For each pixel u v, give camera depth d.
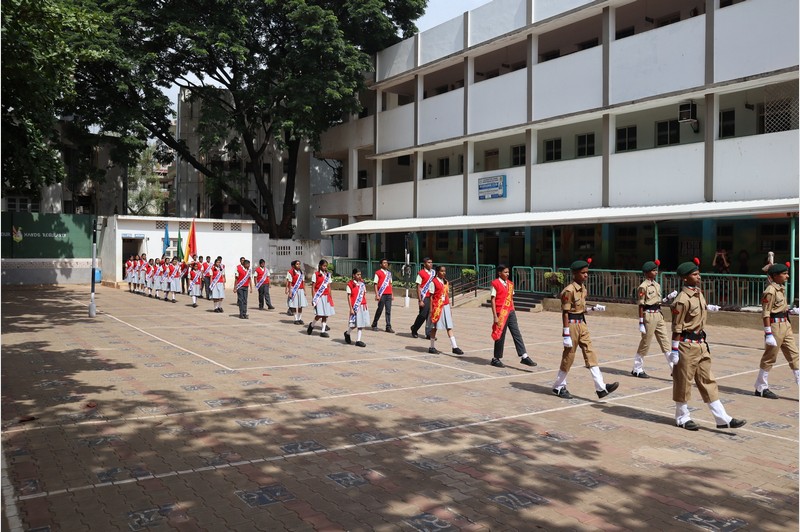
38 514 4.87
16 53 11.56
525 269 23.52
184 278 30.20
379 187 32.25
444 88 31.64
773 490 5.47
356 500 5.21
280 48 32.66
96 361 11.39
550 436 7.03
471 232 29.59
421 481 5.65
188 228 34.06
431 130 28.69
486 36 25.61
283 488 5.45
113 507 5.01
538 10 23.47
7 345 13.16
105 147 40.25
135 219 32.78
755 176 17.58
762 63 17.30
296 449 6.50
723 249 19.97
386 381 9.98
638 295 10.49
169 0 29.92
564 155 24.69
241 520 4.80
